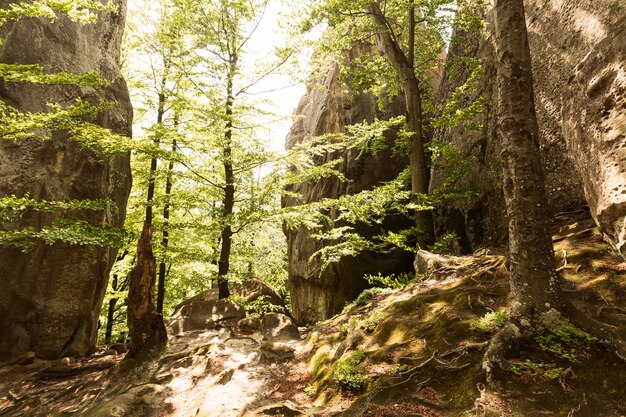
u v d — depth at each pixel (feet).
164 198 38.81
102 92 36.24
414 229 36.96
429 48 43.04
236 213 39.27
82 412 20.63
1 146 28.12
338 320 28.58
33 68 19.56
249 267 61.93
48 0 18.76
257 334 33.22
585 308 16.66
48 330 29.89
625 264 18.54
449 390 14.52
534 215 16.25
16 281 28.37
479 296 20.40
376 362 18.28
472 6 39.29
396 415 13.50
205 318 36.40
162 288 49.78
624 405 11.60
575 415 11.61
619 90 15.10
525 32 17.56
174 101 37.27
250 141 40.16
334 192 55.98
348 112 59.36
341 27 41.65
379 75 43.24
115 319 57.62
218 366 24.61
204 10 40.27
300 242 58.75
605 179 14.79
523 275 16.08
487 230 36.50
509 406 12.55
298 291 60.08
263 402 19.08
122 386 23.22
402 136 41.29
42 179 29.58
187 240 46.01
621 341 13.69
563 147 28.73
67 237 20.95
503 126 17.33
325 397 17.94
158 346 26.68
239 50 42.06
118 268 49.75
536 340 14.89
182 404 20.76
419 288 25.77
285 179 41.88
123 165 38.04
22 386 25.29
